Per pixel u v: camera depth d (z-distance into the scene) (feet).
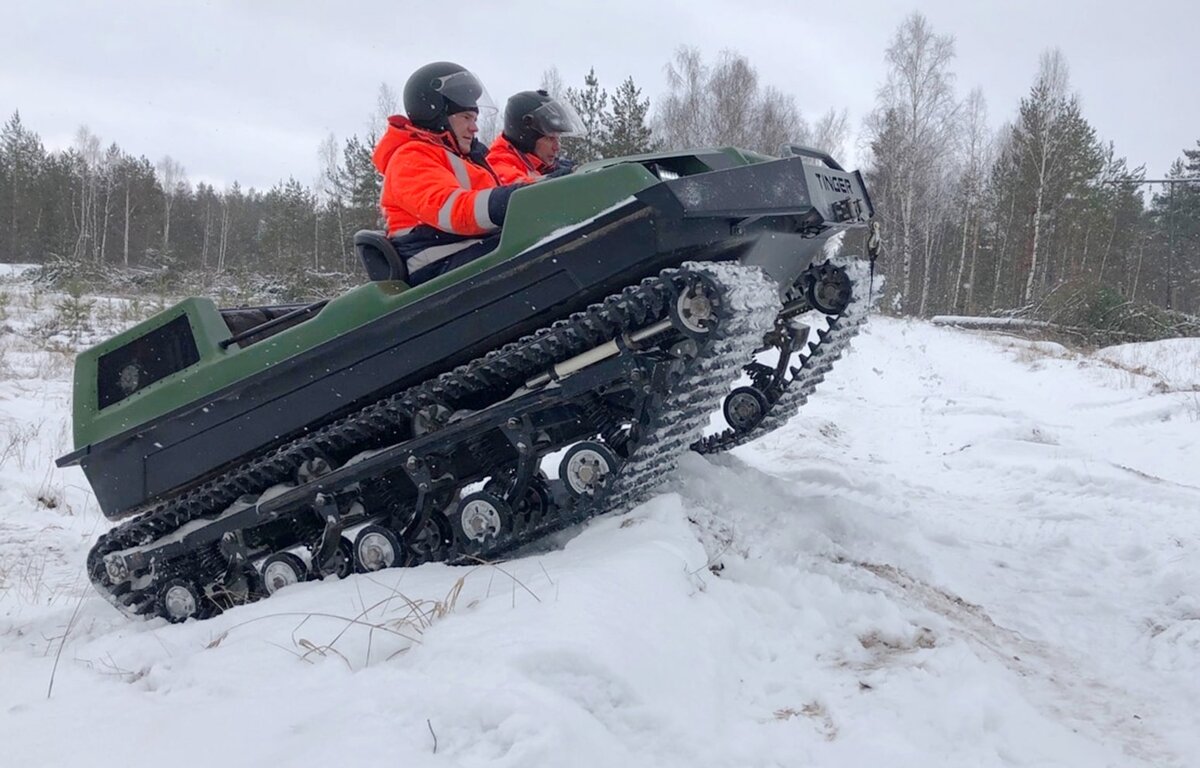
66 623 16.40
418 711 8.68
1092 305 80.84
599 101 95.25
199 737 9.02
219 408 15.47
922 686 10.82
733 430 18.86
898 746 9.36
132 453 16.21
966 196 145.89
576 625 9.87
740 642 11.59
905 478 25.34
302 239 121.08
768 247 14.74
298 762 7.99
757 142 131.03
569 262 13.42
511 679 8.89
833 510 16.38
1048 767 9.48
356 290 14.88
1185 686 11.59
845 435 32.91
